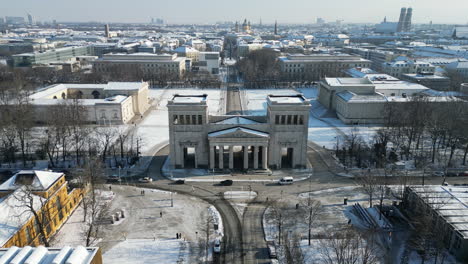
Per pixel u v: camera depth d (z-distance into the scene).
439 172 129.38
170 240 87.94
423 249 82.38
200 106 125.69
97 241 86.69
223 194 112.94
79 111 176.50
